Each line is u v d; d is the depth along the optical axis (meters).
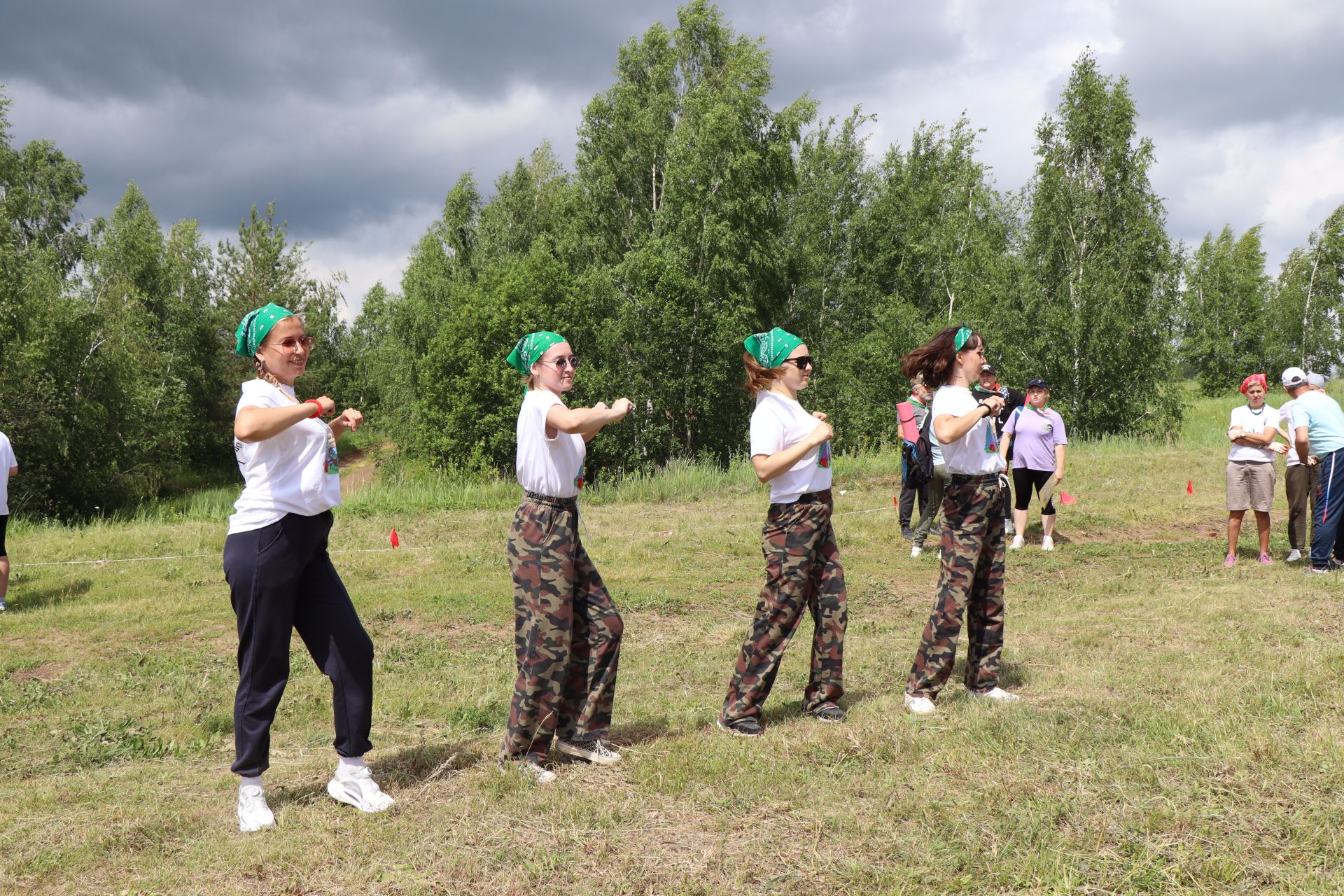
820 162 34.56
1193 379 58.34
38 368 23.42
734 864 2.86
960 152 37.19
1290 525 8.52
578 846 3.02
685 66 31.53
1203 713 3.96
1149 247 26.20
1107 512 12.20
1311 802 3.02
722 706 4.40
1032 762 3.54
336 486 3.45
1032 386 9.80
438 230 40.31
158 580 9.11
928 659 4.38
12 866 3.00
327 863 2.96
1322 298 51.62
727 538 10.94
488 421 26.98
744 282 29.02
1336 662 4.76
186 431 39.72
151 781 3.90
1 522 7.89
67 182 47.03
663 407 27.80
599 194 30.25
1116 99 26.52
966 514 4.38
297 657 5.96
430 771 3.83
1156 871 2.65
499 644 6.41
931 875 2.72
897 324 30.94
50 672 5.97
